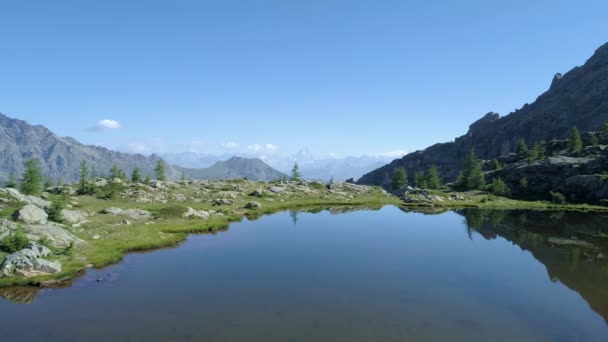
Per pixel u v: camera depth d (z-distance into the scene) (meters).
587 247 59.94
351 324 28.23
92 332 26.02
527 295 36.47
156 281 37.69
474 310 32.03
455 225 82.38
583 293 37.41
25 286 34.56
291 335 26.03
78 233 52.56
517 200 137.62
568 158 154.62
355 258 50.06
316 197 126.69
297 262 47.03
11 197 62.81
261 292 35.12
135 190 98.81
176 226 64.88
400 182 183.00
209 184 126.38
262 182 148.00
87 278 37.78
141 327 26.89
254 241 59.28
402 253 53.91
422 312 31.19
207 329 26.73
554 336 27.47
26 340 24.75
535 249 58.09
